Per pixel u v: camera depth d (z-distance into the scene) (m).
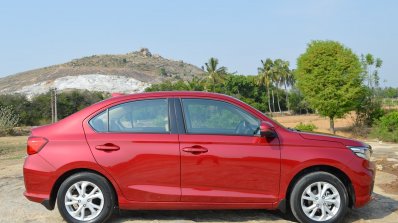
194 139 5.88
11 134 35.78
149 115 6.06
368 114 30.17
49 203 5.85
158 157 5.83
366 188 5.97
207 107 6.10
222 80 85.00
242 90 99.12
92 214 5.87
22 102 67.75
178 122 5.98
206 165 5.83
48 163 5.82
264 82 94.62
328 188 5.91
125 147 5.85
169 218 6.33
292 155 5.88
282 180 5.88
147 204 5.86
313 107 31.55
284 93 106.75
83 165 5.81
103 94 85.88
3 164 13.08
